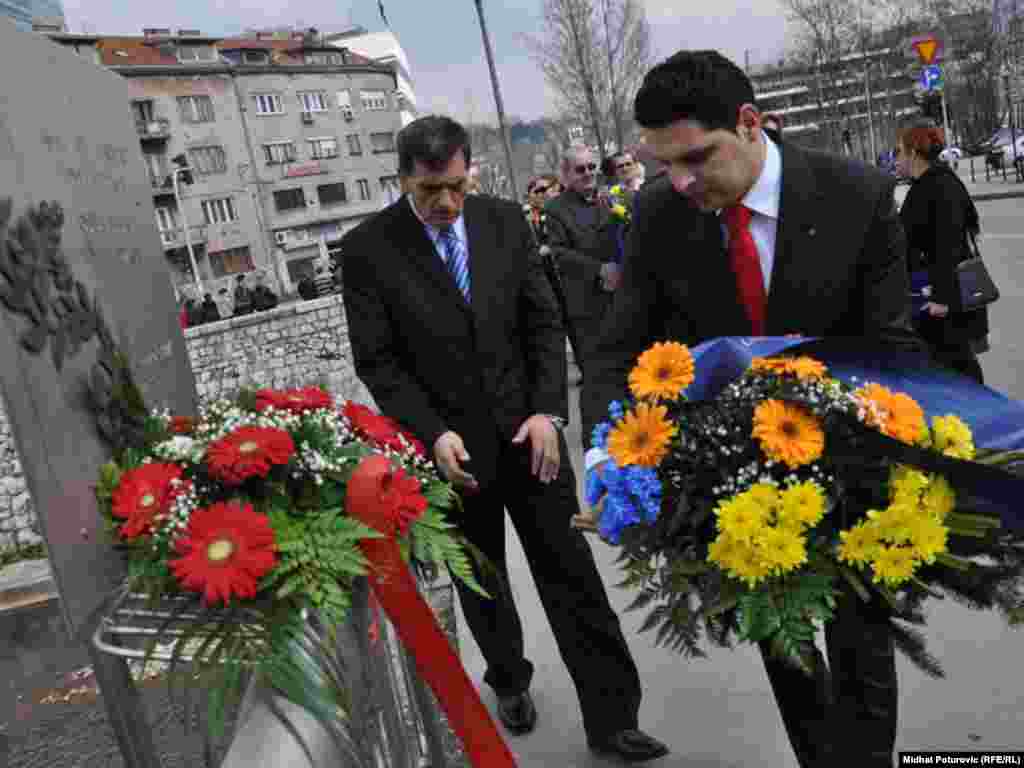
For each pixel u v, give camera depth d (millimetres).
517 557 4621
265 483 1580
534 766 2830
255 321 18984
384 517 1601
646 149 1887
